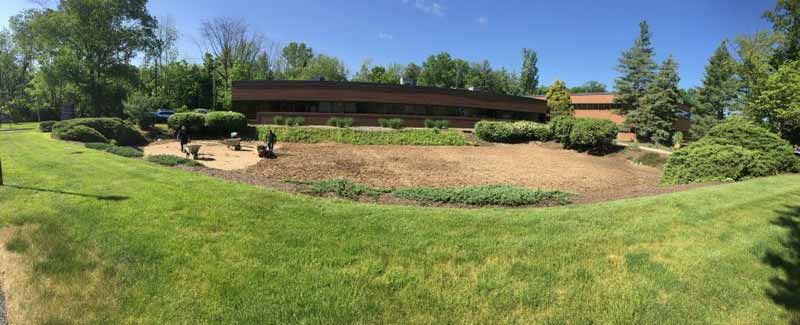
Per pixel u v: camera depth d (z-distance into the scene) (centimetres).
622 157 2130
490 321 290
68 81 3158
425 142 2403
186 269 358
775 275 377
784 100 1678
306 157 1616
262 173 1174
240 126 2325
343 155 1745
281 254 397
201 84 5191
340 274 357
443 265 384
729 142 1213
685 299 327
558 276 364
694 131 4375
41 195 606
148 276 345
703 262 401
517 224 523
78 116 3509
